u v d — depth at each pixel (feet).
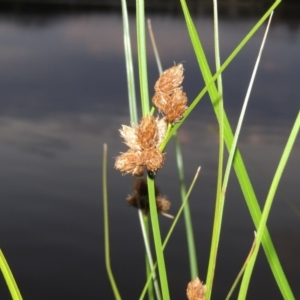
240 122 1.49
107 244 1.97
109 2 48.93
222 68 1.46
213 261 1.51
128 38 1.81
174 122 1.49
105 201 1.99
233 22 30.45
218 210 1.50
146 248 1.97
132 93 1.82
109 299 5.30
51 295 5.34
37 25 33.06
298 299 5.18
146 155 1.45
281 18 31.83
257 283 5.47
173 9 37.73
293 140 1.44
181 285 5.46
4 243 6.42
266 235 1.56
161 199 2.05
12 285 1.51
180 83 1.49
